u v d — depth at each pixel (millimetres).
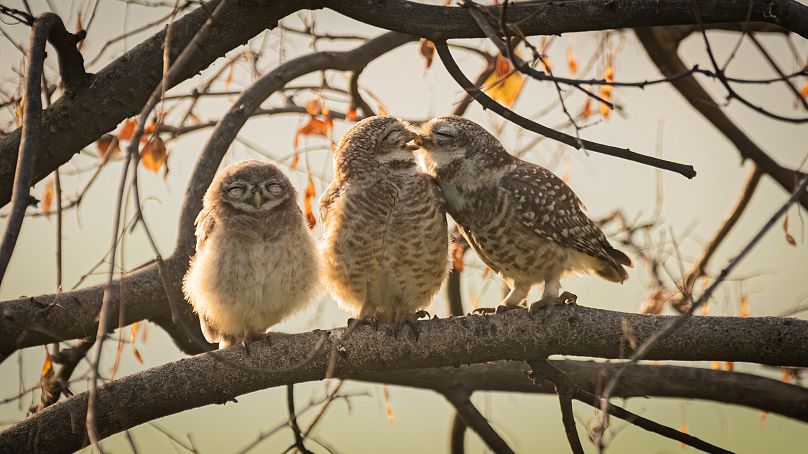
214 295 9648
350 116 12938
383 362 9000
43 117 9180
